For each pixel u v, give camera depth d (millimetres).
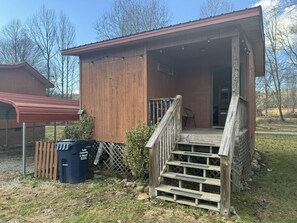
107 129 6949
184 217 3697
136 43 6285
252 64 8398
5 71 12102
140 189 4914
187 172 5102
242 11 4637
